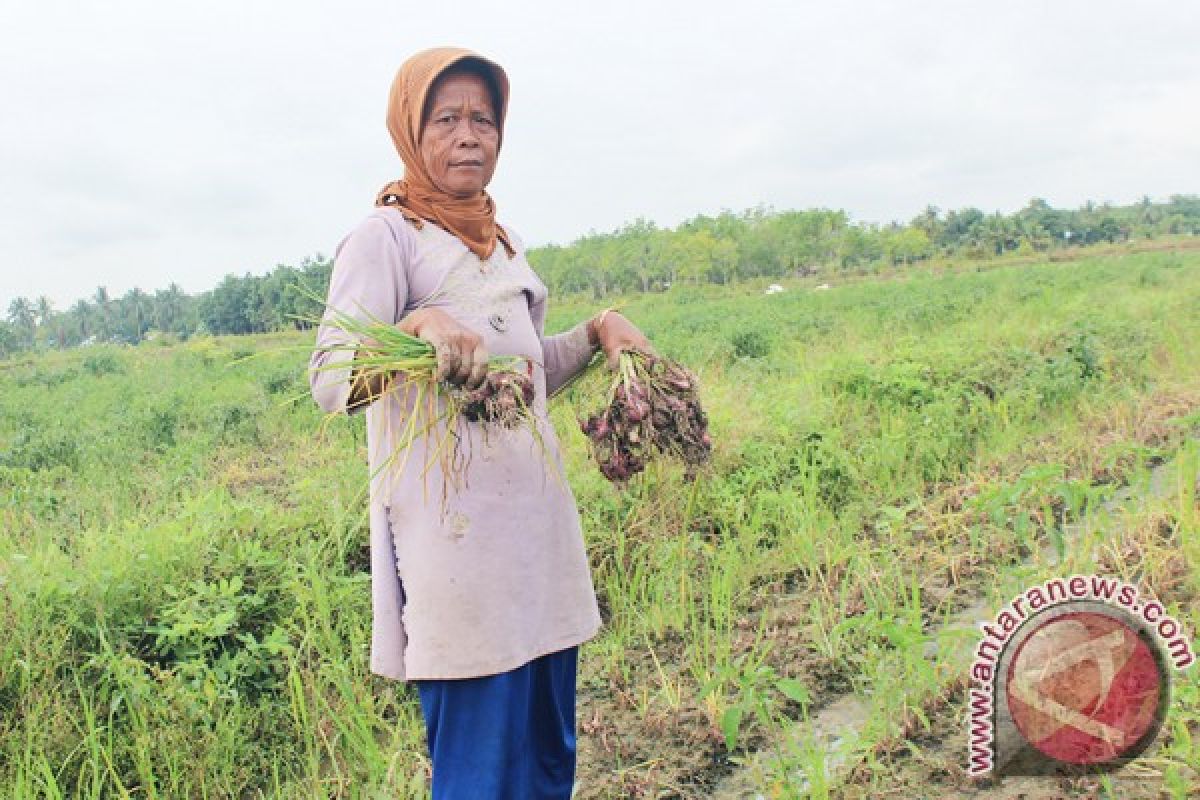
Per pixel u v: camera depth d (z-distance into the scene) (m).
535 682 2.58
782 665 4.06
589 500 5.67
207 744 3.46
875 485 6.20
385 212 2.42
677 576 4.89
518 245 2.67
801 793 3.07
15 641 3.83
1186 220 115.31
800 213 98.25
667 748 3.54
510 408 2.30
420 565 2.32
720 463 6.09
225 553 4.79
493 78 2.45
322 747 3.69
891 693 3.45
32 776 3.26
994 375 8.45
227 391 16.02
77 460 9.80
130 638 4.15
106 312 136.88
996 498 4.19
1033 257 89.06
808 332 15.41
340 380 2.24
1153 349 10.02
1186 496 4.57
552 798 2.69
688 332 18.67
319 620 4.36
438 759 2.40
